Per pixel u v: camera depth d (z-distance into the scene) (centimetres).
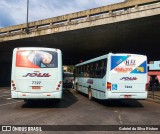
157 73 4947
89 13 2648
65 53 4147
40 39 3219
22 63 1365
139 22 2350
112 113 1212
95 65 1745
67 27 2825
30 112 1215
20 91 1355
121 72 1458
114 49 3597
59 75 1383
